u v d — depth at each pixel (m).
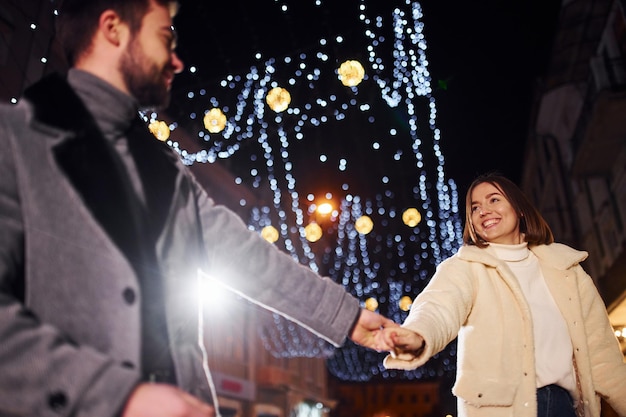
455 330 2.61
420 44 10.34
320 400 28.95
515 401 2.63
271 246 1.96
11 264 1.16
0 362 1.01
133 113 1.51
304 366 28.52
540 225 3.15
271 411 22.91
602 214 17.69
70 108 1.37
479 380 2.71
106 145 1.41
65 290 1.21
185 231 1.58
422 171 15.39
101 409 1.05
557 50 16.86
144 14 1.53
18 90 9.23
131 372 1.11
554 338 2.82
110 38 1.49
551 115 20.28
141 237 1.39
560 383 2.76
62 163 1.29
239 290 1.90
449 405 32.44
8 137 1.24
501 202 3.12
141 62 1.51
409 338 2.22
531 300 2.92
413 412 54.25
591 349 2.96
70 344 1.10
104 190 1.33
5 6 9.08
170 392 1.12
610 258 17.48
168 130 5.30
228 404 19.23
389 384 53.22
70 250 1.24
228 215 1.91
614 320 16.12
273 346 24.38
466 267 2.94
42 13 9.91
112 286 1.26
